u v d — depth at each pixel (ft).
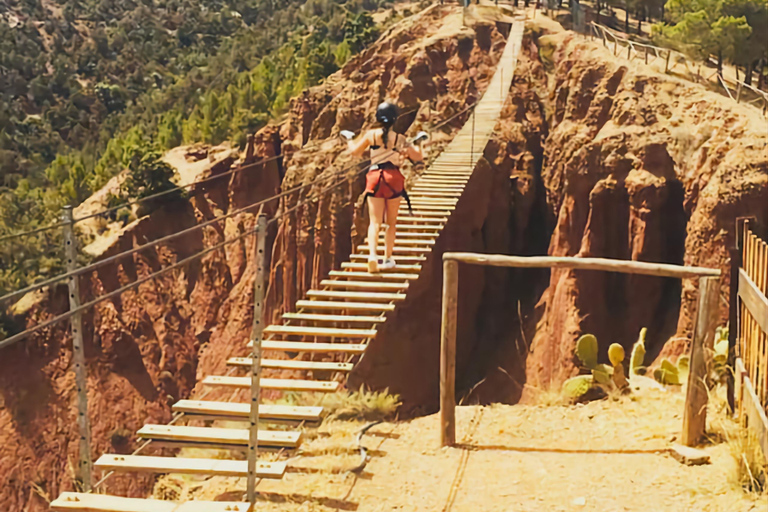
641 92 107.76
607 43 133.90
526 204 114.52
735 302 25.76
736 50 125.08
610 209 99.91
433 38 155.22
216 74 364.79
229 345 149.89
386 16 316.19
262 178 166.09
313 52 223.92
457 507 20.70
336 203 129.29
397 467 23.59
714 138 91.71
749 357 23.20
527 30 148.46
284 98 208.95
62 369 148.66
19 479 134.82
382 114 32.81
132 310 158.71
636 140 100.78
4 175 286.46
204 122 220.64
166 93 364.38
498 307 111.96
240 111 212.64
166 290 163.84
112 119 374.22
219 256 165.07
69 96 427.74
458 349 105.09
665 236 95.61
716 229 82.38
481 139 108.88
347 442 25.72
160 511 18.95
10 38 484.33
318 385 26.63
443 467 23.38
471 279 108.37
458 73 147.54
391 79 153.58
